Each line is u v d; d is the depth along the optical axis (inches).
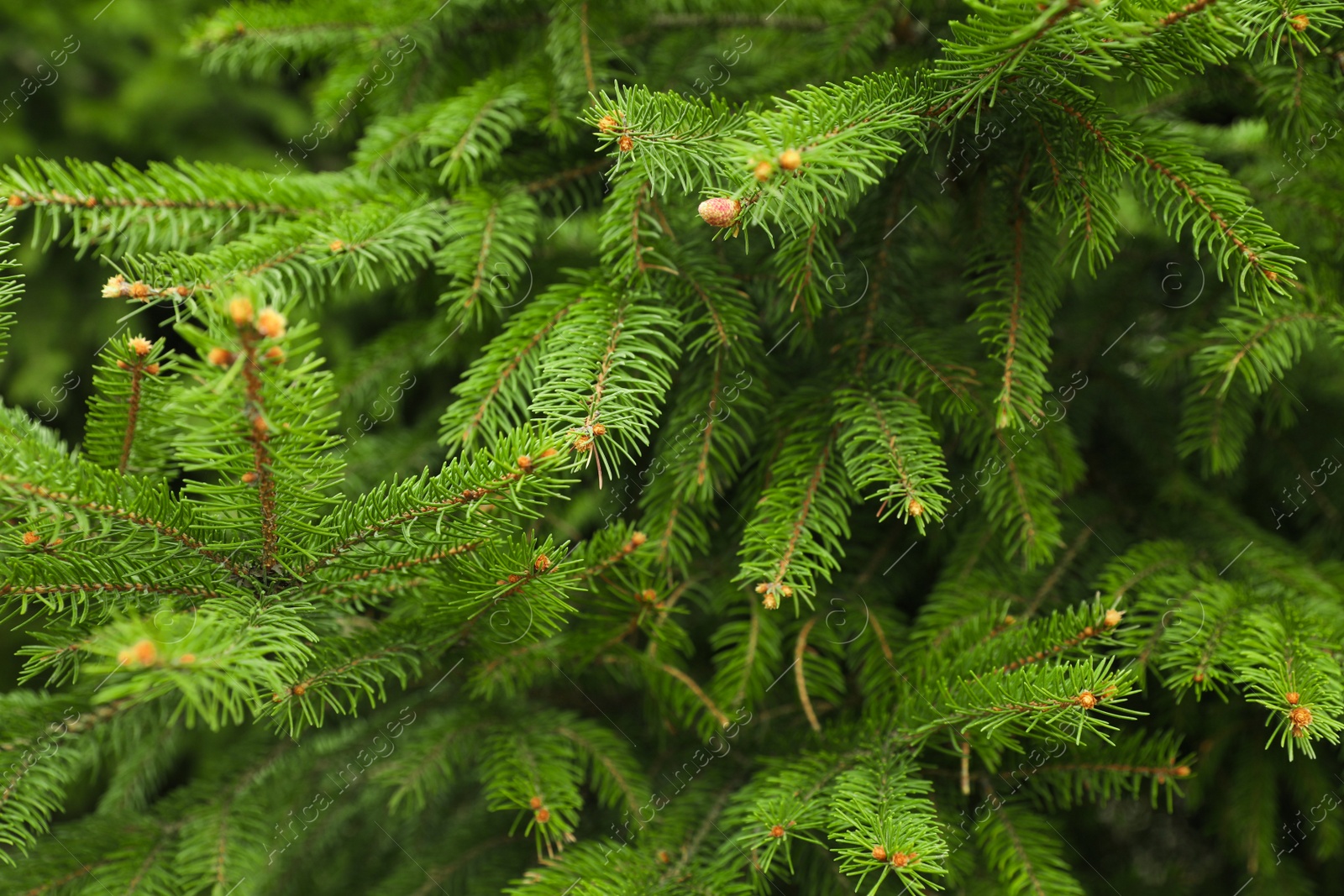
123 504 33.1
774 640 38.2
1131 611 37.4
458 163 37.8
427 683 40.2
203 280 34.9
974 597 38.8
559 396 34.6
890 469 35.8
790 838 37.7
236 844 38.1
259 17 40.2
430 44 40.7
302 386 32.4
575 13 38.9
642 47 41.4
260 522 33.4
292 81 84.3
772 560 35.7
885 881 37.9
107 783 62.2
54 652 34.2
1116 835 44.0
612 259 36.9
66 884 37.0
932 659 37.4
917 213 38.2
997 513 38.9
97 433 34.7
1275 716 40.5
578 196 39.1
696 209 37.9
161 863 37.7
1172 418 42.2
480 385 36.2
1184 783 39.8
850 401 37.0
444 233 37.5
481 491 33.5
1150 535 41.1
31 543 33.1
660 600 37.2
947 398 37.0
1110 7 32.9
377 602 35.8
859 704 39.1
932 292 39.1
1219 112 39.9
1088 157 34.9
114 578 33.7
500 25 41.1
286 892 42.6
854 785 35.6
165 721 37.2
